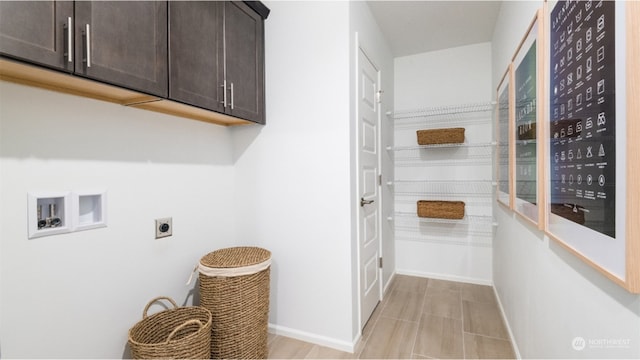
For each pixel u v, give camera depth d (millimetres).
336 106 1805
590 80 784
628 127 621
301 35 1886
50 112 1132
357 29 1932
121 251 1389
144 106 1448
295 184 1930
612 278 685
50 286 1136
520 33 1579
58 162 1156
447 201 2830
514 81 1680
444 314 2229
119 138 1377
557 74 1013
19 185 1053
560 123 989
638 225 605
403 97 3082
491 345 1827
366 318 2105
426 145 2826
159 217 1575
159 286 1577
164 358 1206
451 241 2949
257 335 1630
